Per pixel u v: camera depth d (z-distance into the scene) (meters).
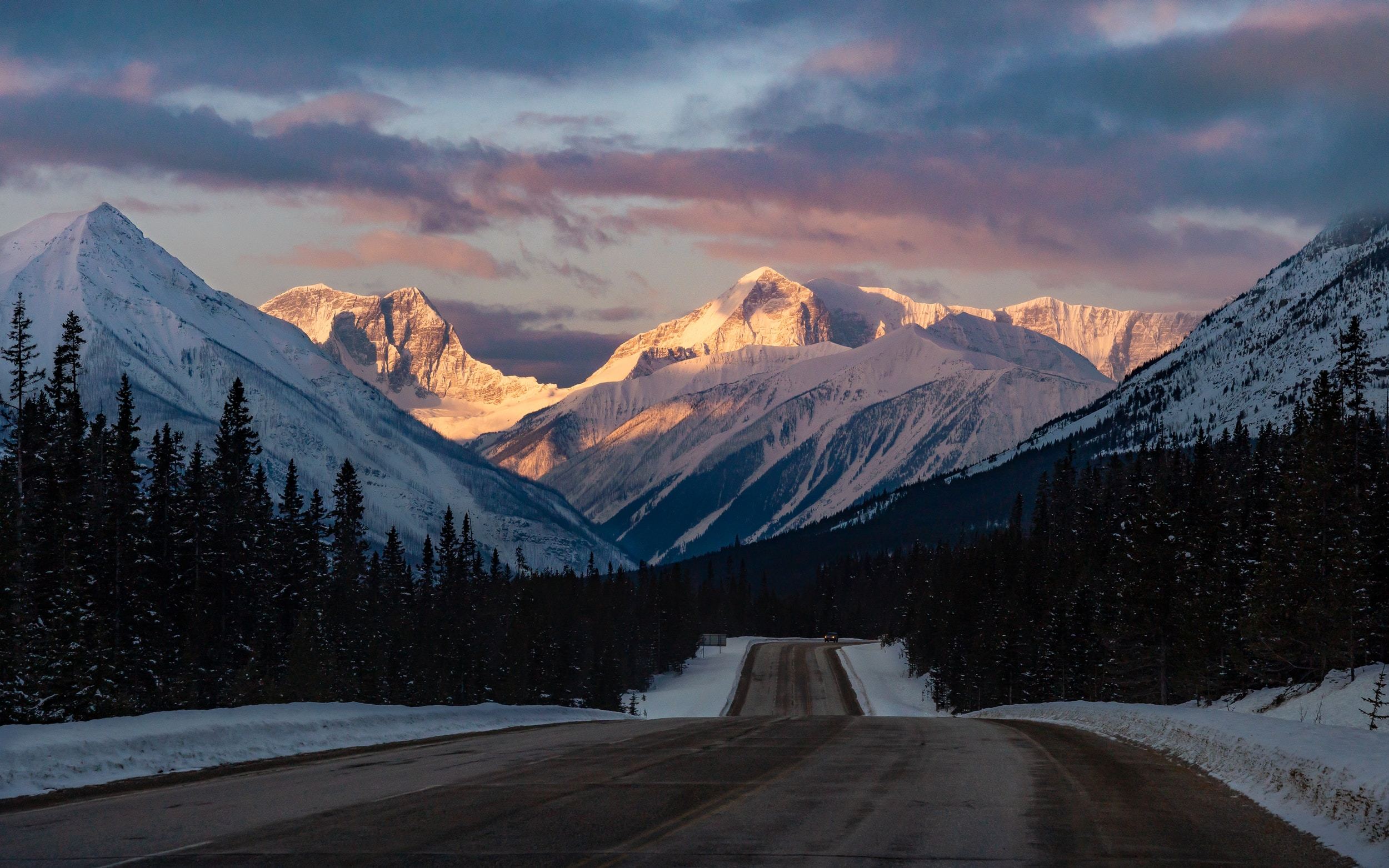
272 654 72.69
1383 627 50.41
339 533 90.62
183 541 66.69
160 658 62.56
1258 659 56.97
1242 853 12.65
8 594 45.78
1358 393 57.50
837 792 17.22
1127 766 21.45
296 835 13.38
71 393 59.31
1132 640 70.00
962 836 13.39
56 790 17.34
